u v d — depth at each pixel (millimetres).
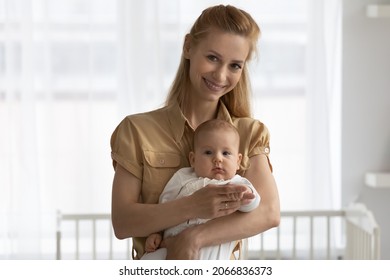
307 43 4695
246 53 2459
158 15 4590
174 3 4613
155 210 2359
